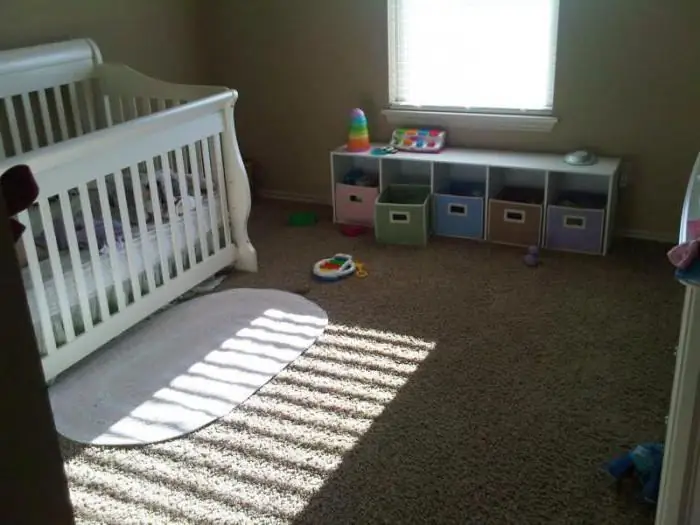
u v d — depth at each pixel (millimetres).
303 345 2695
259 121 4203
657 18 3209
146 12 3744
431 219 3668
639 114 3385
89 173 2428
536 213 3422
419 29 3656
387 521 1872
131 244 2695
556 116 3525
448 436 2182
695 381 1384
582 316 2844
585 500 1920
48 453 830
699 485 1466
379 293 3086
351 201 3803
